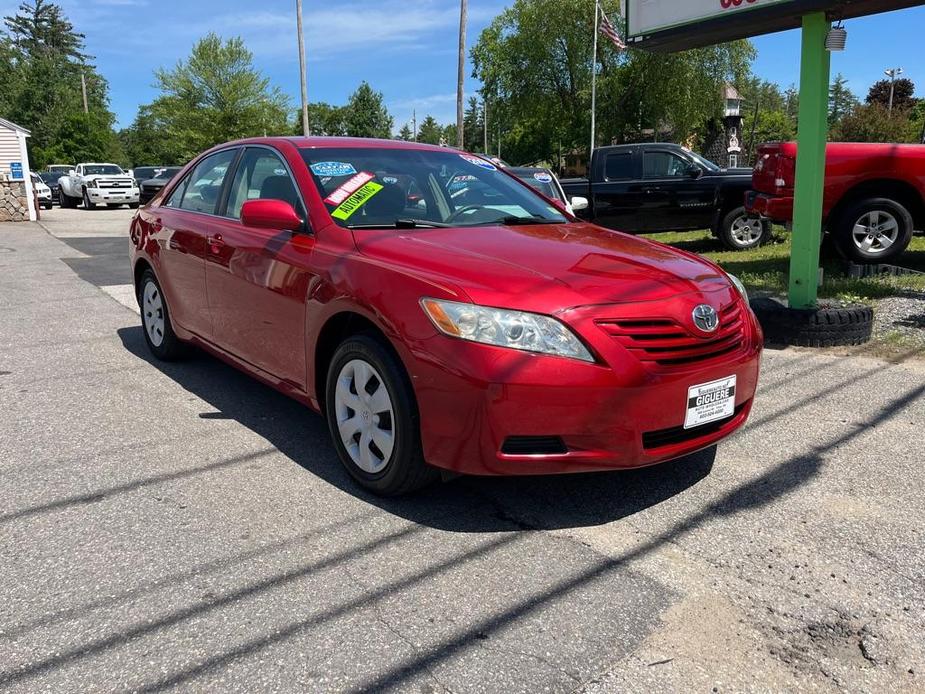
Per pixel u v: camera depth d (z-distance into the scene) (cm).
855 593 265
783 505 331
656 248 385
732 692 215
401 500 338
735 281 373
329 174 409
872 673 224
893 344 586
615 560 287
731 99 5141
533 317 287
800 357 565
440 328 294
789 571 279
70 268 1136
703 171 1195
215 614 253
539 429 285
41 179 3397
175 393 498
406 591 266
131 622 248
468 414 288
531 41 4366
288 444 406
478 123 8619
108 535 307
